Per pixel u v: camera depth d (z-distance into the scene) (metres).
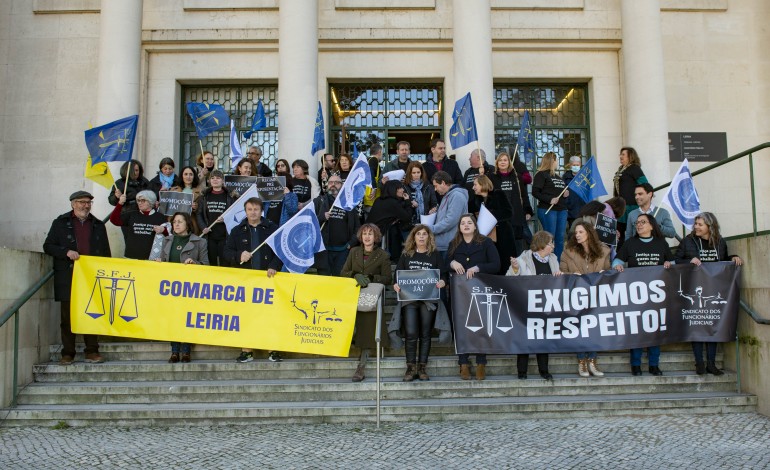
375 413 6.98
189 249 8.21
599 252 7.88
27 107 12.68
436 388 7.38
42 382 7.75
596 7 12.97
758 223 12.61
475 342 7.51
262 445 6.14
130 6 11.80
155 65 12.85
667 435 6.33
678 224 11.27
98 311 7.73
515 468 5.39
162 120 12.72
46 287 8.31
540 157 13.18
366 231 7.87
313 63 11.71
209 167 10.13
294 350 7.62
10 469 5.50
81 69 12.75
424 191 9.67
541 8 12.91
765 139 12.81
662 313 7.64
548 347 7.54
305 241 7.84
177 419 6.99
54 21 12.84
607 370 8.04
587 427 6.64
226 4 12.76
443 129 13.05
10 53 12.77
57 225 8.08
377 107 13.21
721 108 12.88
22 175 12.55
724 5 13.01
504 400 7.22
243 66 12.85
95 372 7.78
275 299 7.73
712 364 7.77
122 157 8.88
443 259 8.27
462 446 6.01
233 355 8.34
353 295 7.63
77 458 5.79
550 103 13.34
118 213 9.11
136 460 5.71
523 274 7.81
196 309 7.75
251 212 8.10
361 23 12.82
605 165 12.74
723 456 5.67
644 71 11.83
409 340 7.54
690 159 12.71
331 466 5.48
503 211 8.67
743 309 7.68
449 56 12.89
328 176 10.42
